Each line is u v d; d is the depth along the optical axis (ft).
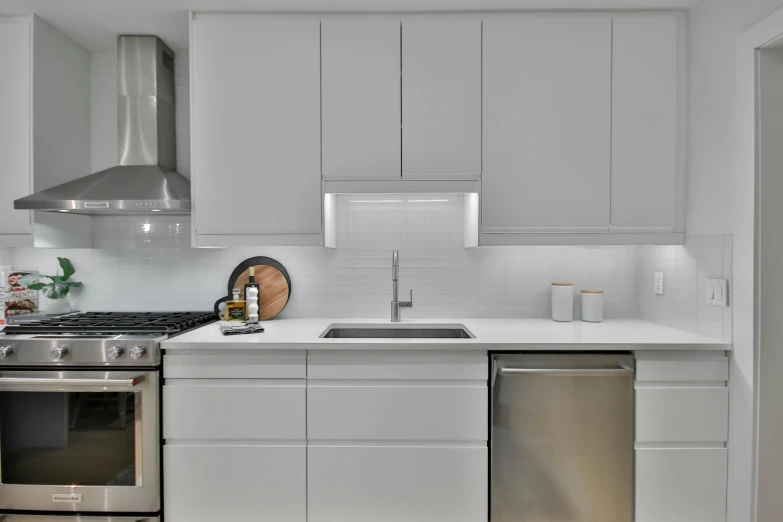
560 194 6.54
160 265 7.88
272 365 5.79
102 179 6.85
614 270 7.82
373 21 6.55
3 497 5.75
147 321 6.73
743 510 5.46
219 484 5.78
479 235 6.56
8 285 7.36
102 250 7.86
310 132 6.57
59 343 5.66
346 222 7.84
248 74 6.55
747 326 5.37
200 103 6.55
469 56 6.54
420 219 7.85
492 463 5.74
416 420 5.77
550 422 5.76
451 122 6.54
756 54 5.21
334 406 5.77
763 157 5.21
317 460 5.77
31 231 6.62
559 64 6.53
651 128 6.53
